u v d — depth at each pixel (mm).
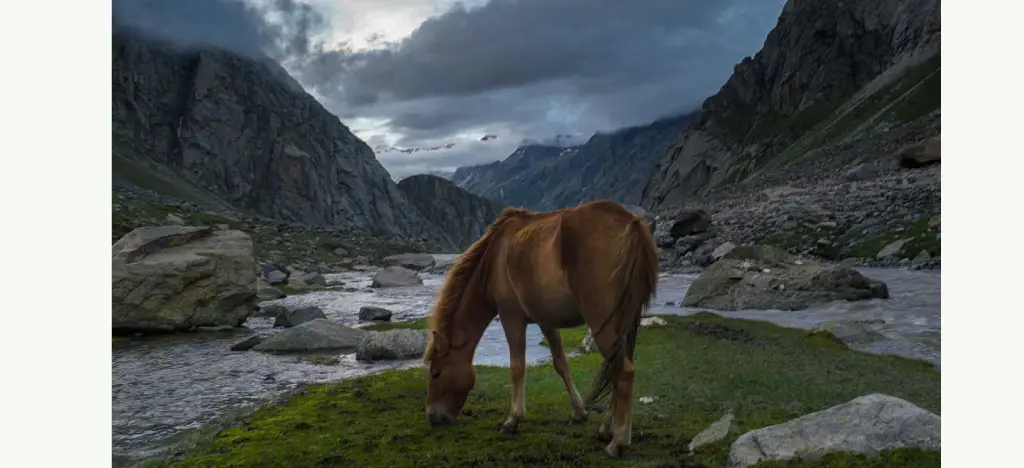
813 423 6355
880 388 9766
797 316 19266
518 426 7969
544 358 14070
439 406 8148
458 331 8086
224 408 10297
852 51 172250
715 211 58594
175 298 19625
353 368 13555
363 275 51781
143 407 10430
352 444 7684
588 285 6480
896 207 39250
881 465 5680
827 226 39312
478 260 8023
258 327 21109
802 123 165125
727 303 22109
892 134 88750
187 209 87562
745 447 6266
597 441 7410
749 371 11172
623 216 6633
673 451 6922
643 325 17094
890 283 25266
